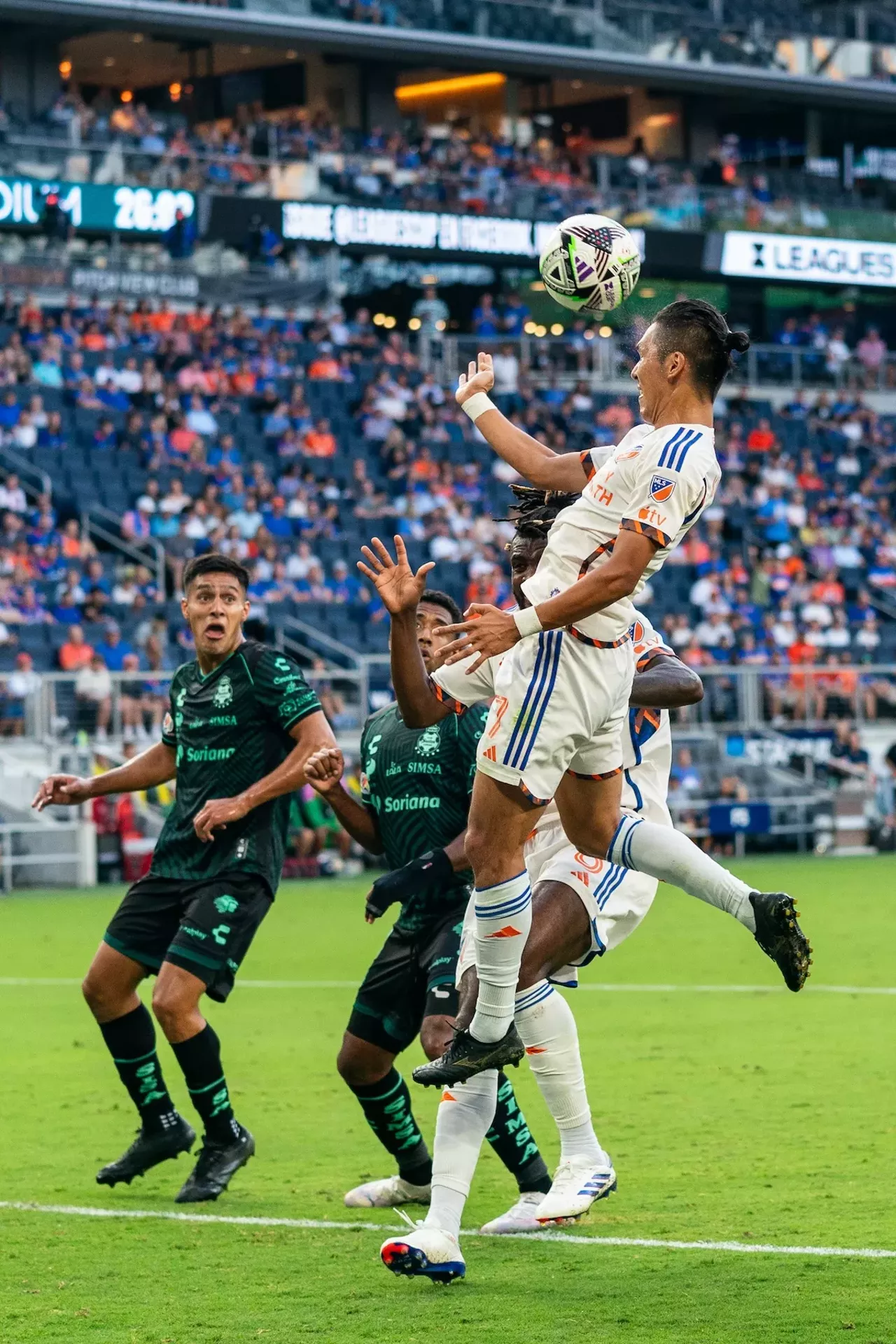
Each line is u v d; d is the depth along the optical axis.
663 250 74.75
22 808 46.12
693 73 78.94
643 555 9.97
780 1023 23.05
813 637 63.78
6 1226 12.77
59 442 59.25
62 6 66.44
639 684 11.90
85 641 51.41
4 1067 20.56
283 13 70.19
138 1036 14.02
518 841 10.45
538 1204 12.65
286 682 14.00
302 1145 15.84
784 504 70.00
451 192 71.12
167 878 14.09
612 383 72.44
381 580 10.77
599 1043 21.58
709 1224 12.37
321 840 48.81
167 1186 14.28
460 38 73.62
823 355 78.56
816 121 87.88
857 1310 9.99
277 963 30.56
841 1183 13.56
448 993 12.50
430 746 13.30
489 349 71.25
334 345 68.12
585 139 88.44
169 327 64.75
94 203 63.31
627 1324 9.84
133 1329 9.98
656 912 39.19
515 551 11.50
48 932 35.59
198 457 60.41
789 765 55.00
